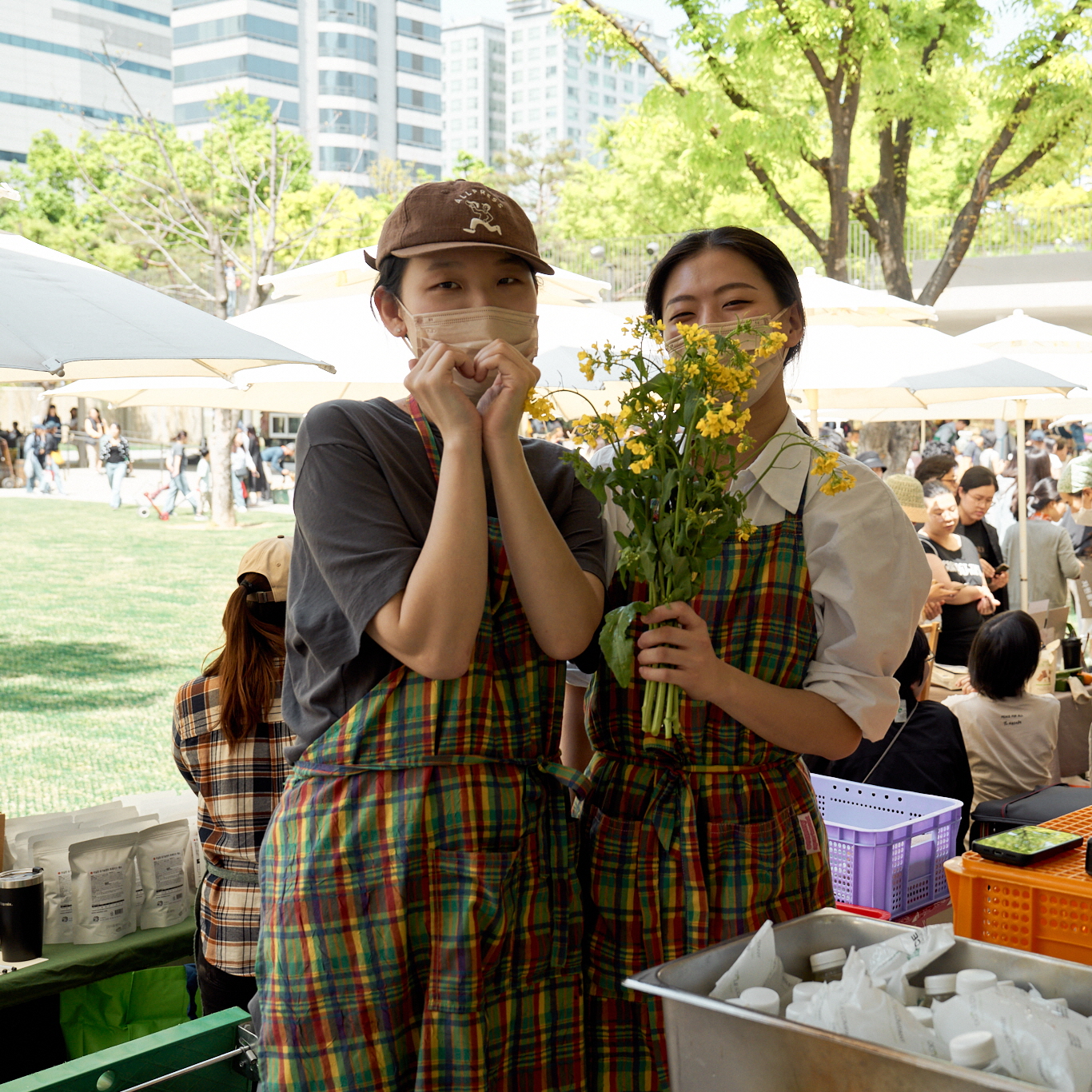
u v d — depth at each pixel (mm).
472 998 1310
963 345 5621
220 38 84812
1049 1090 940
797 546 1589
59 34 72250
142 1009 2912
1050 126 13469
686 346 1477
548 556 1369
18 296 2693
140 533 17953
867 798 3184
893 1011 1121
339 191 23219
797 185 19906
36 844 2756
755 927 1518
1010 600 7285
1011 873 1912
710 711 1552
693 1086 1155
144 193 24906
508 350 1335
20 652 9391
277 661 2631
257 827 2631
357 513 1358
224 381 4676
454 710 1368
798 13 12258
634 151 26391
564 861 1466
